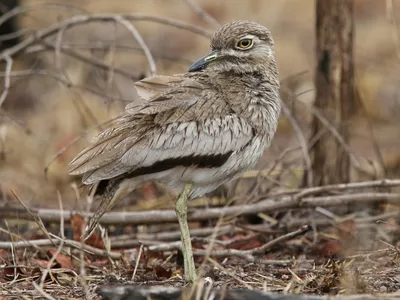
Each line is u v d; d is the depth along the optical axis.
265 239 12.82
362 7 24.23
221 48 10.91
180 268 11.37
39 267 10.73
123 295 8.76
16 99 19.31
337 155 14.05
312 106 14.12
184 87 10.43
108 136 10.18
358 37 22.50
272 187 14.02
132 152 10.04
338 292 9.61
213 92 10.49
